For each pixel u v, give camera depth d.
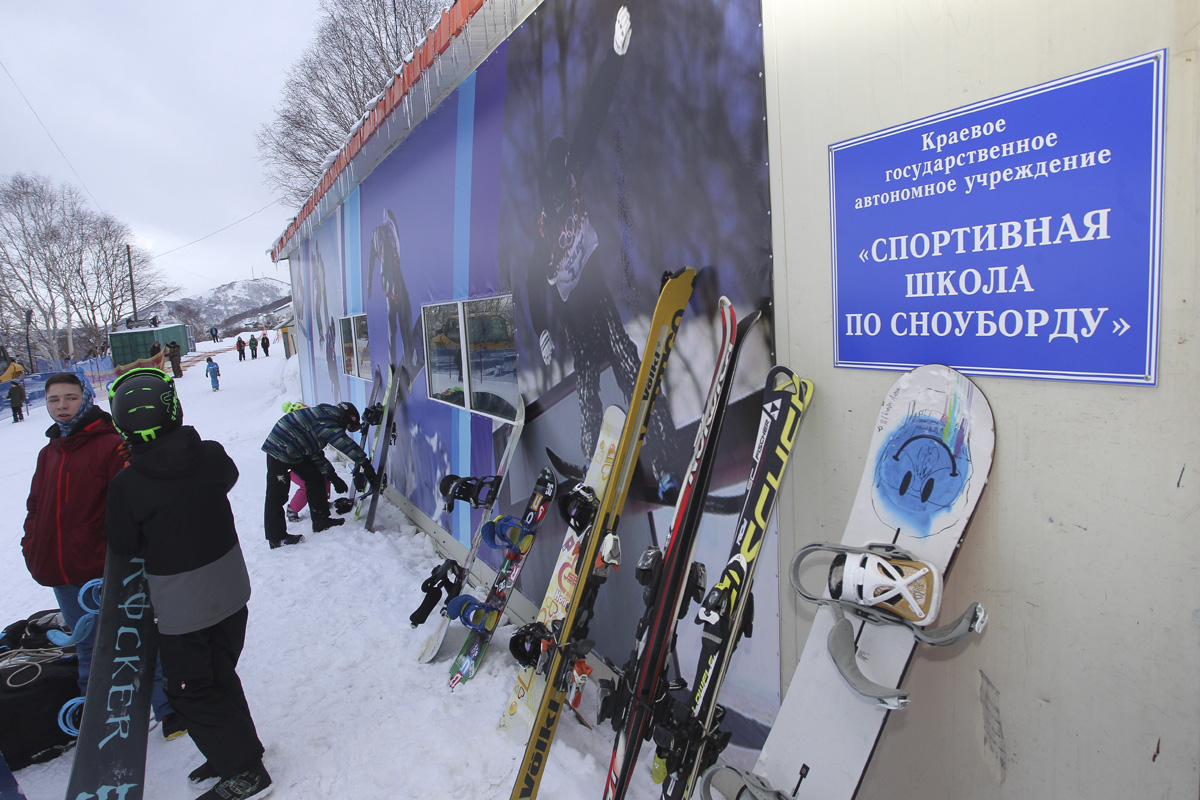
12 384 14.95
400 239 4.89
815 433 1.59
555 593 2.36
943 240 1.26
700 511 1.69
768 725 1.85
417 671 2.91
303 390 11.76
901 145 1.31
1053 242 1.09
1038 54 1.08
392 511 5.64
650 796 2.01
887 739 1.53
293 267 11.39
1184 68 0.92
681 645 2.17
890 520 1.34
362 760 2.32
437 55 3.30
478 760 2.26
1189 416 0.96
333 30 18.23
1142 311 1.00
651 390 1.95
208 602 2.02
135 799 1.97
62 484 2.46
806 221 1.55
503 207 3.19
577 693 2.34
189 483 2.00
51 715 2.48
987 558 1.26
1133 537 1.04
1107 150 1.01
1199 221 0.93
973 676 1.32
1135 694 1.07
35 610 4.07
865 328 1.43
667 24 1.95
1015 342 1.16
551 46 2.63
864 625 1.31
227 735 2.08
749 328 1.71
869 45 1.35
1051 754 1.19
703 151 1.86
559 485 2.87
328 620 3.48
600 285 2.43
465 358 3.89
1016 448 1.19
